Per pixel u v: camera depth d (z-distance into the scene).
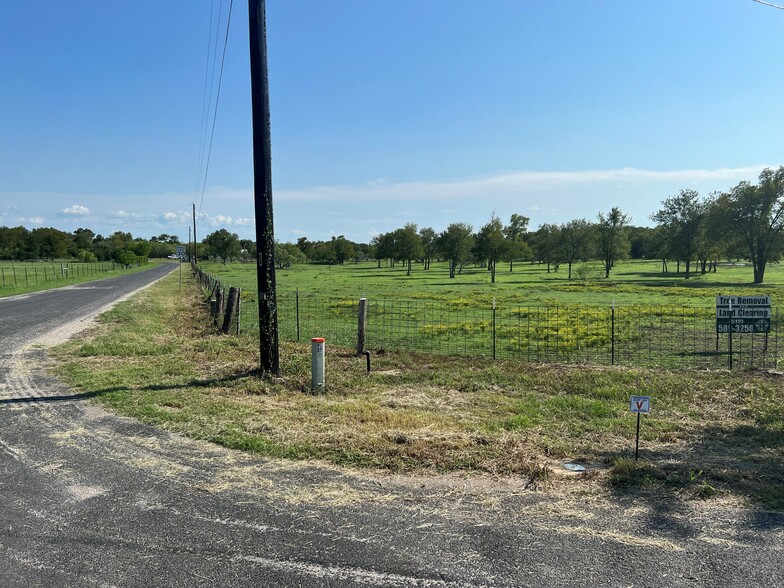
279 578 3.26
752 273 68.44
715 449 5.77
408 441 5.73
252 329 15.60
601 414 7.13
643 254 123.25
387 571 3.34
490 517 4.06
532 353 12.78
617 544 3.66
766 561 3.44
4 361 10.38
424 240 86.94
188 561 3.45
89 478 4.81
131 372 9.32
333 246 107.75
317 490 4.55
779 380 8.75
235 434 5.96
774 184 49.00
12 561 3.45
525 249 74.38
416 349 13.06
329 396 8.03
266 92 8.66
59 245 119.00
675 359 11.84
